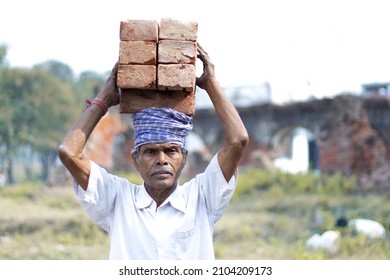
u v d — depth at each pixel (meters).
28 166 33.72
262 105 20.14
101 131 20.73
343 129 18.47
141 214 3.57
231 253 10.81
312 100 19.05
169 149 3.51
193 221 3.56
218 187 3.57
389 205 13.80
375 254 10.30
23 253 10.63
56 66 30.95
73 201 15.90
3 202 15.45
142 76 3.52
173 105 3.57
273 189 16.20
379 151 18.09
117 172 20.28
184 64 3.52
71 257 10.38
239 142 3.48
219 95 3.61
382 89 19.83
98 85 19.81
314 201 14.41
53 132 29.42
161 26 3.56
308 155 28.97
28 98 28.33
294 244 11.35
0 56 27.81
